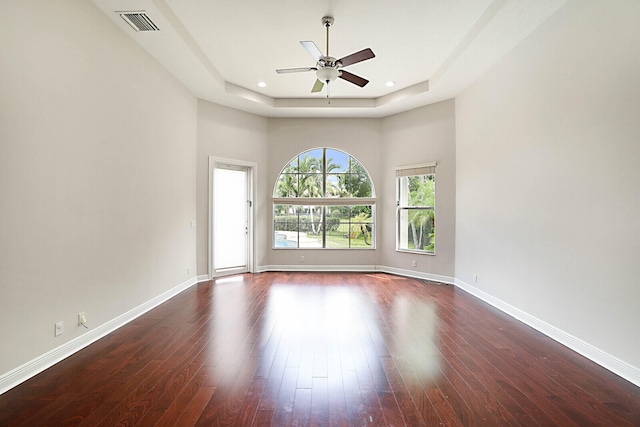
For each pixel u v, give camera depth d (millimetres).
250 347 3066
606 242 2715
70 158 2896
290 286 5496
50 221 2691
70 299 2908
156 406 2135
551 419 2025
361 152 6887
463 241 5371
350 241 7035
